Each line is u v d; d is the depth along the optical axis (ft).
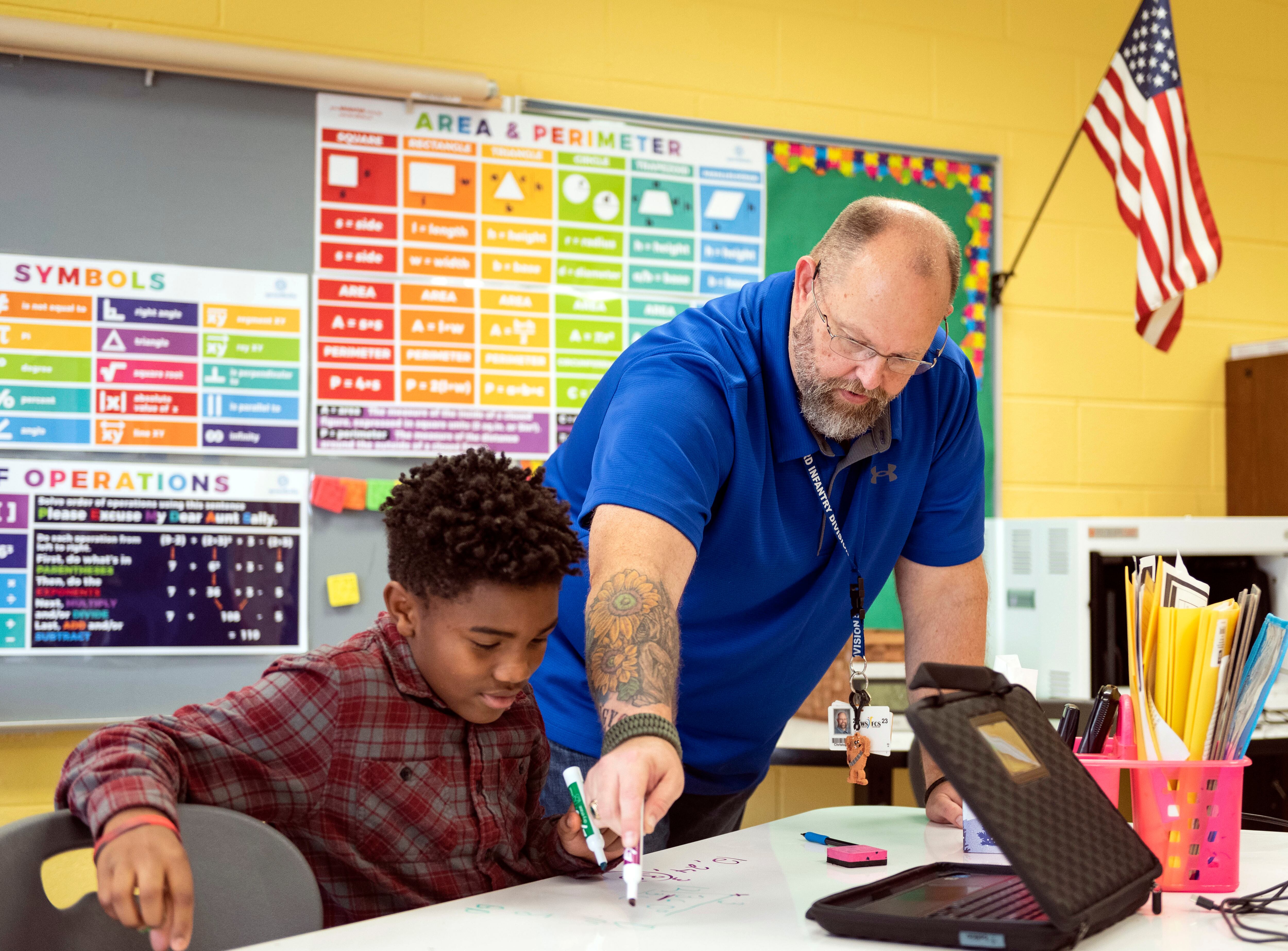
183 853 2.34
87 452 6.40
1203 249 7.32
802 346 3.74
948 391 4.22
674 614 2.92
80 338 6.41
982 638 4.44
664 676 2.74
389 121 6.98
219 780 2.80
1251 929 2.41
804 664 4.22
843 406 3.67
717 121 7.66
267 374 6.72
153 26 6.61
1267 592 7.02
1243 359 8.77
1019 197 8.45
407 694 3.07
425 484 2.90
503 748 3.27
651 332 4.02
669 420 3.39
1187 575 2.99
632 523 3.14
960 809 3.59
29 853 2.48
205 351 6.61
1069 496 8.46
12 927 2.43
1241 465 8.76
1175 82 7.39
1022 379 8.39
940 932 2.21
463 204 7.11
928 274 3.49
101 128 6.47
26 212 6.34
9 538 6.25
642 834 2.51
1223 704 2.78
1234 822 2.75
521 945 2.28
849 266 3.56
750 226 7.72
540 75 7.36
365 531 6.88
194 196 6.63
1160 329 7.56
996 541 7.35
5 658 6.21
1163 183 7.33
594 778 2.59
